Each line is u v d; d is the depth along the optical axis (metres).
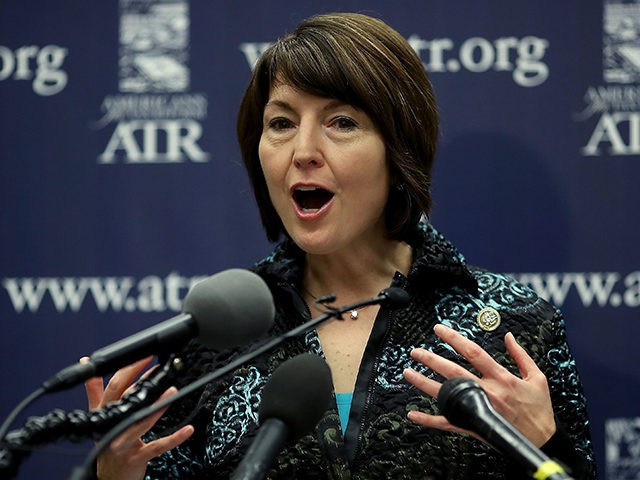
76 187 10.48
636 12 10.14
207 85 10.46
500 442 4.39
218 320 4.63
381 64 6.26
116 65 10.48
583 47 10.19
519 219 10.20
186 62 10.45
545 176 10.20
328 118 6.22
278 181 6.30
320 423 6.06
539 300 6.61
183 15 10.45
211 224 10.46
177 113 10.46
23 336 10.45
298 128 6.25
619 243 10.16
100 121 10.48
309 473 5.98
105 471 5.47
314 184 6.16
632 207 10.15
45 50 10.48
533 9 10.22
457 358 6.28
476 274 6.76
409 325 6.40
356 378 6.27
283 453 6.03
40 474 9.99
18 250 10.47
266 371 6.37
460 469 5.98
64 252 10.47
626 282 10.15
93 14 10.48
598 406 10.11
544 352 6.38
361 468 5.98
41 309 10.47
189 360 6.44
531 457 4.29
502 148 10.22
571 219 10.18
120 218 10.48
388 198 6.62
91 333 10.46
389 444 6.01
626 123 10.16
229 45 10.45
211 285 4.71
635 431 10.10
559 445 5.59
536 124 10.21
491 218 10.21
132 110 10.47
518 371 6.26
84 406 10.47
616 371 10.13
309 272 6.80
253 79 6.50
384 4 10.34
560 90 10.20
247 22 10.45
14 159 10.47
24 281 10.47
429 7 10.28
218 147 10.45
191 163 10.45
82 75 10.48
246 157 6.79
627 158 10.16
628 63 10.15
